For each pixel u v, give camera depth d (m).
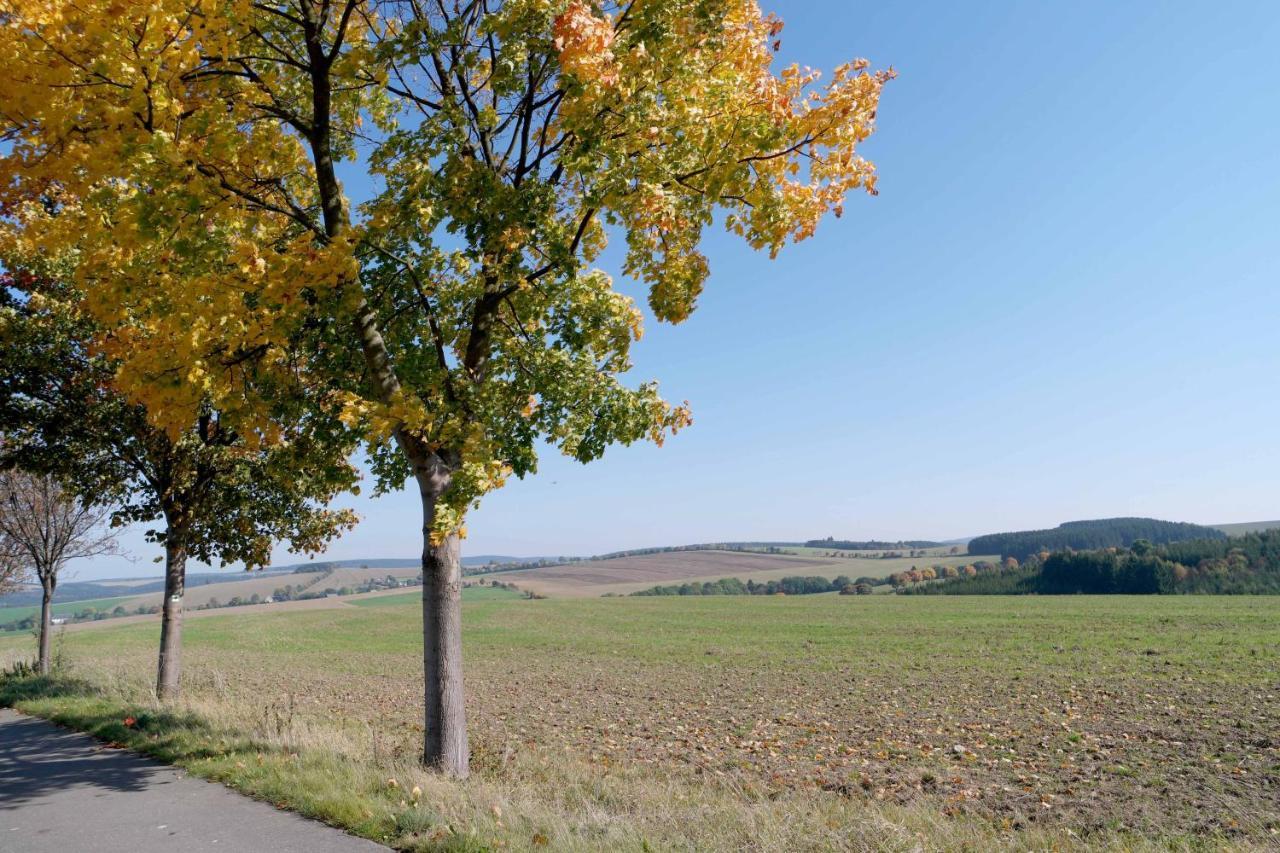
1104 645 30.14
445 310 9.50
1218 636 31.47
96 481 14.01
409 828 5.84
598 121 7.53
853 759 12.45
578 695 21.95
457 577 8.52
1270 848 6.95
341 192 9.84
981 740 13.83
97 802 6.89
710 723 16.64
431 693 8.24
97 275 7.49
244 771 7.63
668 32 7.51
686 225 9.09
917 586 100.19
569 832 5.73
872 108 7.67
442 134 7.93
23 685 15.98
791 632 42.72
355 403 7.37
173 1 6.01
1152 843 7.28
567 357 9.59
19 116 6.16
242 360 7.84
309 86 9.05
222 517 14.81
